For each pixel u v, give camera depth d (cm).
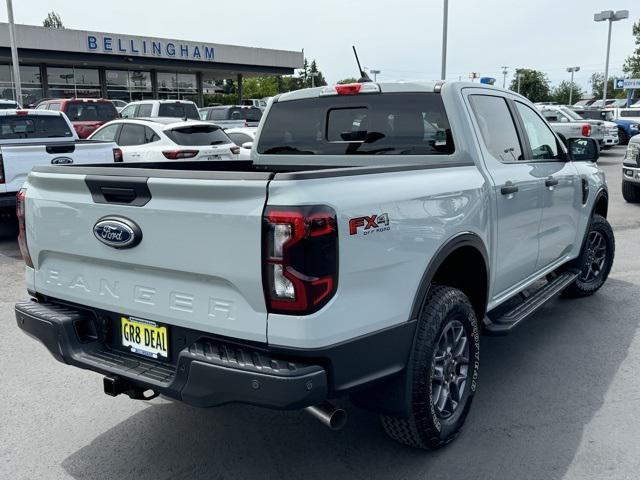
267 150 461
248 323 255
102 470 322
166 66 3612
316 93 432
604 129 2391
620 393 404
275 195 242
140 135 1152
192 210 259
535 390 408
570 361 457
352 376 265
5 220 919
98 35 3259
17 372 446
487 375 433
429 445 324
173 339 286
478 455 330
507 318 405
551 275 545
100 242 295
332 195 252
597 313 565
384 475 313
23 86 3309
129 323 302
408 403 299
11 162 818
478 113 393
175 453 338
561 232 496
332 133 429
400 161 397
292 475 315
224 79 4597
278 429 362
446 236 317
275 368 247
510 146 423
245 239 247
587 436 349
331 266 249
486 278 367
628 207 1170
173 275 275
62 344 312
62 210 309
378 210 271
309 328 245
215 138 1172
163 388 272
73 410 388
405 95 394
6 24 2927
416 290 295
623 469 316
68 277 321
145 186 271
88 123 1733
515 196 398
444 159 378
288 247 240
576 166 527
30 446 345
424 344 298
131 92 3716
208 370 255
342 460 328
